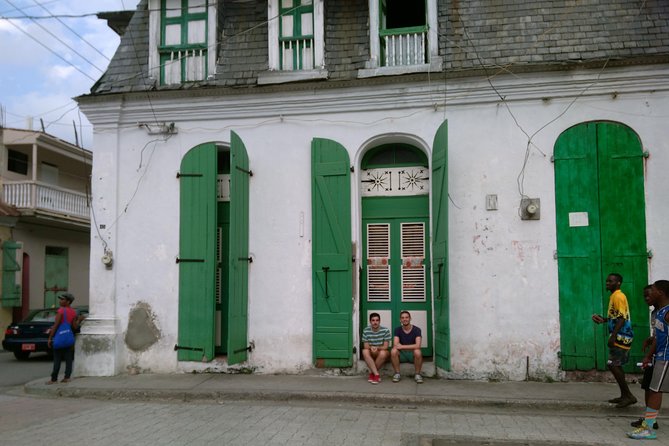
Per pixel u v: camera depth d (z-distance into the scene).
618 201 8.71
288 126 9.74
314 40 9.81
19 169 21.12
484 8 9.59
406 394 7.93
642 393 7.88
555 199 8.88
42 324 14.29
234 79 9.95
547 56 9.06
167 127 9.98
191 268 9.70
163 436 6.25
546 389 8.16
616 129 8.81
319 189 9.48
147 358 9.73
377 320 8.90
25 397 8.83
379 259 9.72
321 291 9.33
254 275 9.59
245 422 6.88
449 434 6.36
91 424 6.86
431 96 9.30
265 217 9.66
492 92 9.12
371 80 9.30
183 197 9.87
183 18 10.33
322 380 8.89
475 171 9.12
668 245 8.52
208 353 9.49
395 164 9.83
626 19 9.14
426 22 9.52
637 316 8.48
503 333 8.82
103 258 9.88
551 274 8.79
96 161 10.15
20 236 19.23
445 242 8.52
